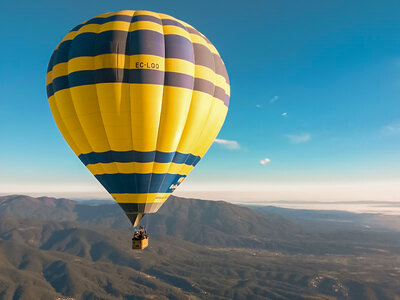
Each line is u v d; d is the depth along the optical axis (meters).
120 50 22.98
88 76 23.19
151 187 25.41
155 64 23.16
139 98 22.81
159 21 25.25
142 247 24.47
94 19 25.17
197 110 25.19
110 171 24.78
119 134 23.47
